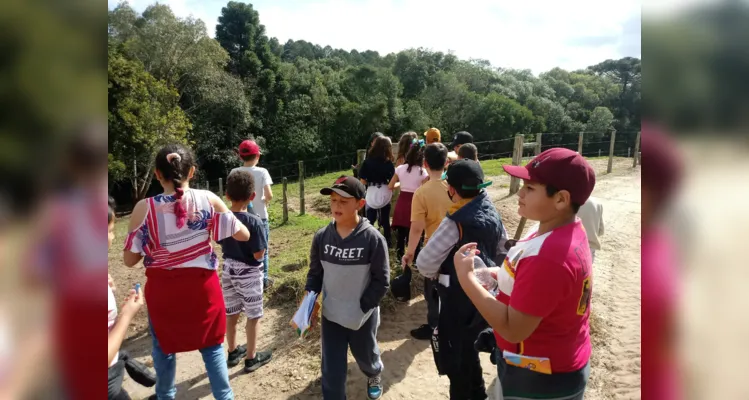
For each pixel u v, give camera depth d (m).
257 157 4.69
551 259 1.51
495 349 2.22
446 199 3.29
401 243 4.92
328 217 10.09
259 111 34.09
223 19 35.59
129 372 2.39
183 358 3.70
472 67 51.50
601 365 3.38
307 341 3.79
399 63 49.16
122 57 17.42
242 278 3.28
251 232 3.16
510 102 42.16
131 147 18.98
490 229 2.42
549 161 1.58
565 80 63.59
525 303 1.52
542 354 1.62
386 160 5.17
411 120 40.00
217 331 2.55
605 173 12.56
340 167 37.03
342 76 42.97
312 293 2.67
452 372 2.52
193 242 2.40
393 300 4.36
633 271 5.27
